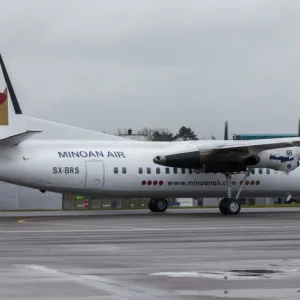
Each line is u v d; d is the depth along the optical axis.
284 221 81.31
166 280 33.34
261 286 31.64
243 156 94.38
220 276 34.59
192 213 102.69
